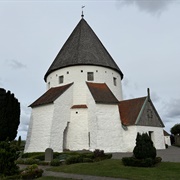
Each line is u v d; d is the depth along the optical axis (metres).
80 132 29.09
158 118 31.27
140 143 15.97
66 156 21.36
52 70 34.38
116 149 27.09
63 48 36.72
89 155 19.78
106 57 34.88
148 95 31.39
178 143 50.12
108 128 27.58
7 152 13.91
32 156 23.61
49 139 27.12
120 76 37.09
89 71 32.41
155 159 15.77
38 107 30.09
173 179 11.45
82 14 40.06
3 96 25.86
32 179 13.09
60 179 12.42
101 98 28.83
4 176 13.23
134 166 15.28
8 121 25.39
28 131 29.84
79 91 31.47
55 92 31.25
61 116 28.97
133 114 29.56
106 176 12.82
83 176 13.17
